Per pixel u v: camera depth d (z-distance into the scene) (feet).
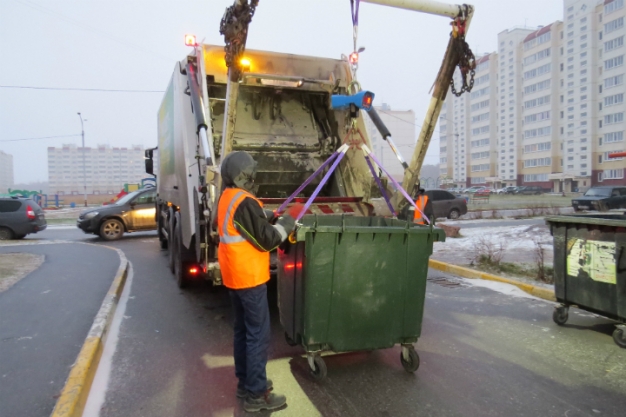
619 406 10.80
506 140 302.66
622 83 222.48
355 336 11.71
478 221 59.98
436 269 27.50
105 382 12.28
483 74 318.04
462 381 12.15
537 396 11.30
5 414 10.19
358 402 11.05
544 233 40.37
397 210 18.21
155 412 10.69
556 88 263.29
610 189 74.23
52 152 378.94
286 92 22.99
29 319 17.08
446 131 364.99
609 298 14.82
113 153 385.91
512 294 21.17
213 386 12.06
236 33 13.62
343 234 11.22
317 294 11.25
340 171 22.16
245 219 9.97
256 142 22.09
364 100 16.84
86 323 16.63
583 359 13.57
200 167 17.65
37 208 47.60
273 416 10.41
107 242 42.42
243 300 10.40
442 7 14.42
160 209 35.24
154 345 15.08
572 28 249.75
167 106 26.27
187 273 22.40
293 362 13.53
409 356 12.50
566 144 258.16
